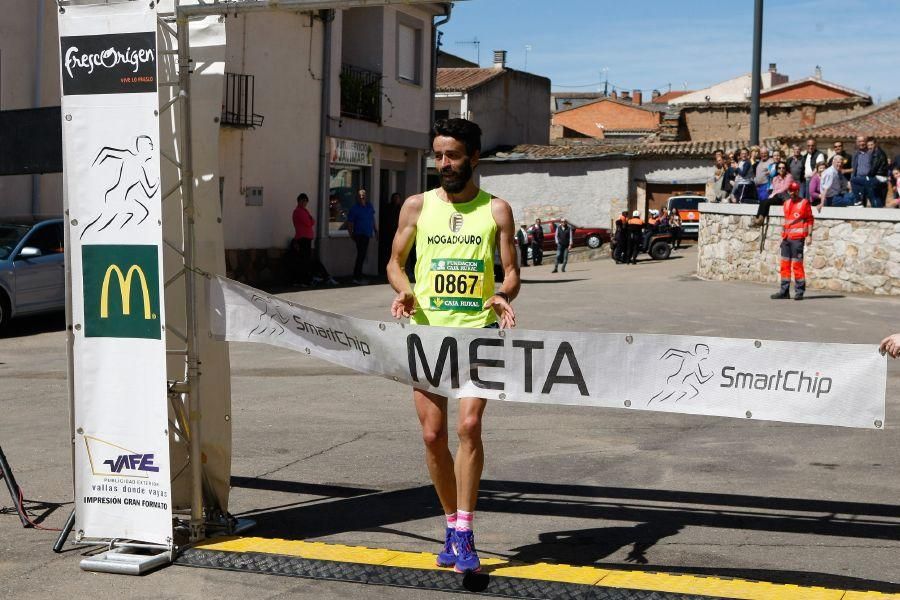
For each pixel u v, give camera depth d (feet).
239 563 16.66
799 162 68.39
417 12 95.66
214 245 17.93
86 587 15.88
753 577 16.11
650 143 149.48
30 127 18.07
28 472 23.18
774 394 15.21
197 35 17.56
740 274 73.05
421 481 22.30
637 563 16.83
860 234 63.00
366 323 16.72
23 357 42.98
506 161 142.61
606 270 96.27
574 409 30.73
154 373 16.97
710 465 23.50
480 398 16.16
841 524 18.83
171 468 18.49
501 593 15.25
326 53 82.28
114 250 17.04
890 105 116.98
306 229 76.84
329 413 30.19
